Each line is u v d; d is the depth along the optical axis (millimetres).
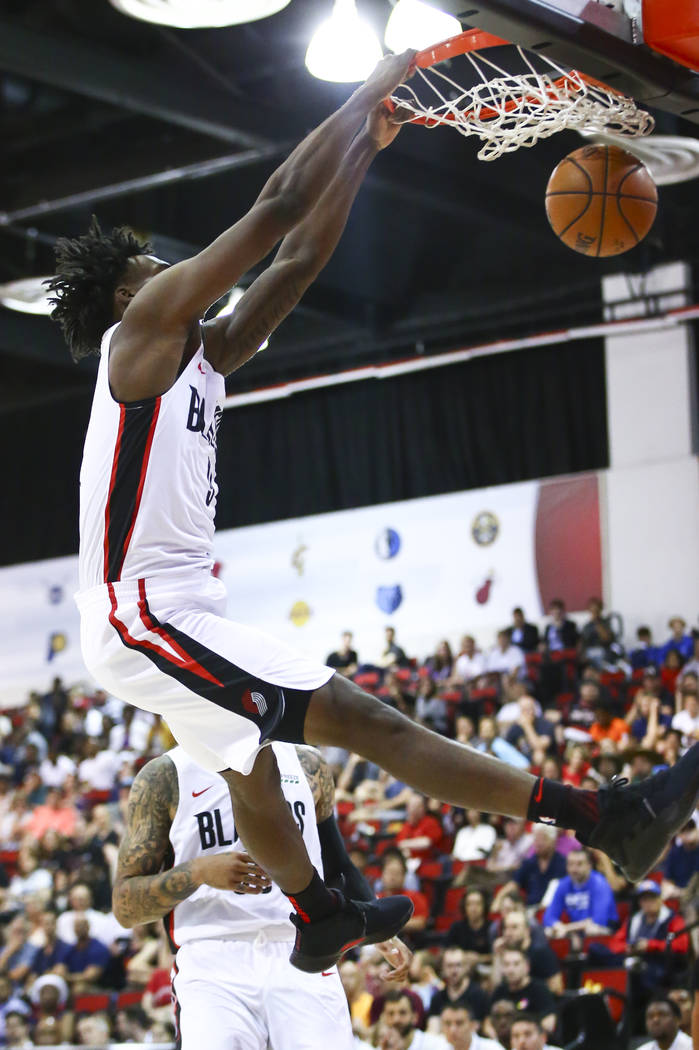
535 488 15188
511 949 7344
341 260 15914
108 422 2635
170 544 2617
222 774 2697
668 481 14461
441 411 16391
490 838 10461
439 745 2631
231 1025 3445
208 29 11570
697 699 11594
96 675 2674
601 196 3619
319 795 3756
